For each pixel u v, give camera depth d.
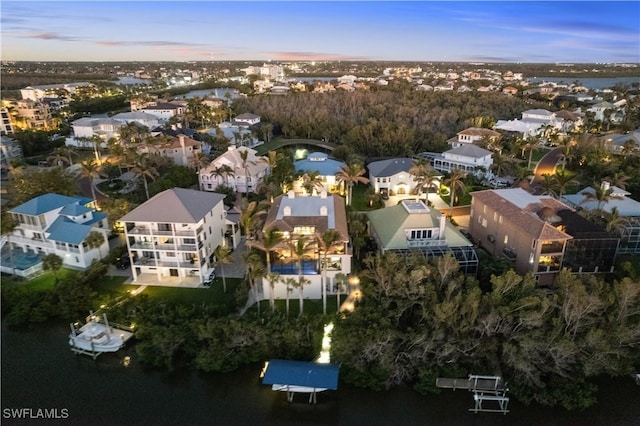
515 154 103.56
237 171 84.38
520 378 38.19
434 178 79.75
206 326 41.75
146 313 44.91
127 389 39.03
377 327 39.34
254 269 43.78
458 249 51.53
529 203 55.81
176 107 164.62
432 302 40.78
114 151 93.12
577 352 37.53
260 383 39.69
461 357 40.12
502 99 173.62
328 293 49.22
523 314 37.88
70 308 47.59
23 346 44.03
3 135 125.81
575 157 98.50
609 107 157.50
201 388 39.22
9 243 56.25
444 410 36.91
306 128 137.12
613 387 38.84
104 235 57.34
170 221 48.81
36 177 69.38
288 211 49.91
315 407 37.25
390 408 37.16
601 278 46.78
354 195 84.00
